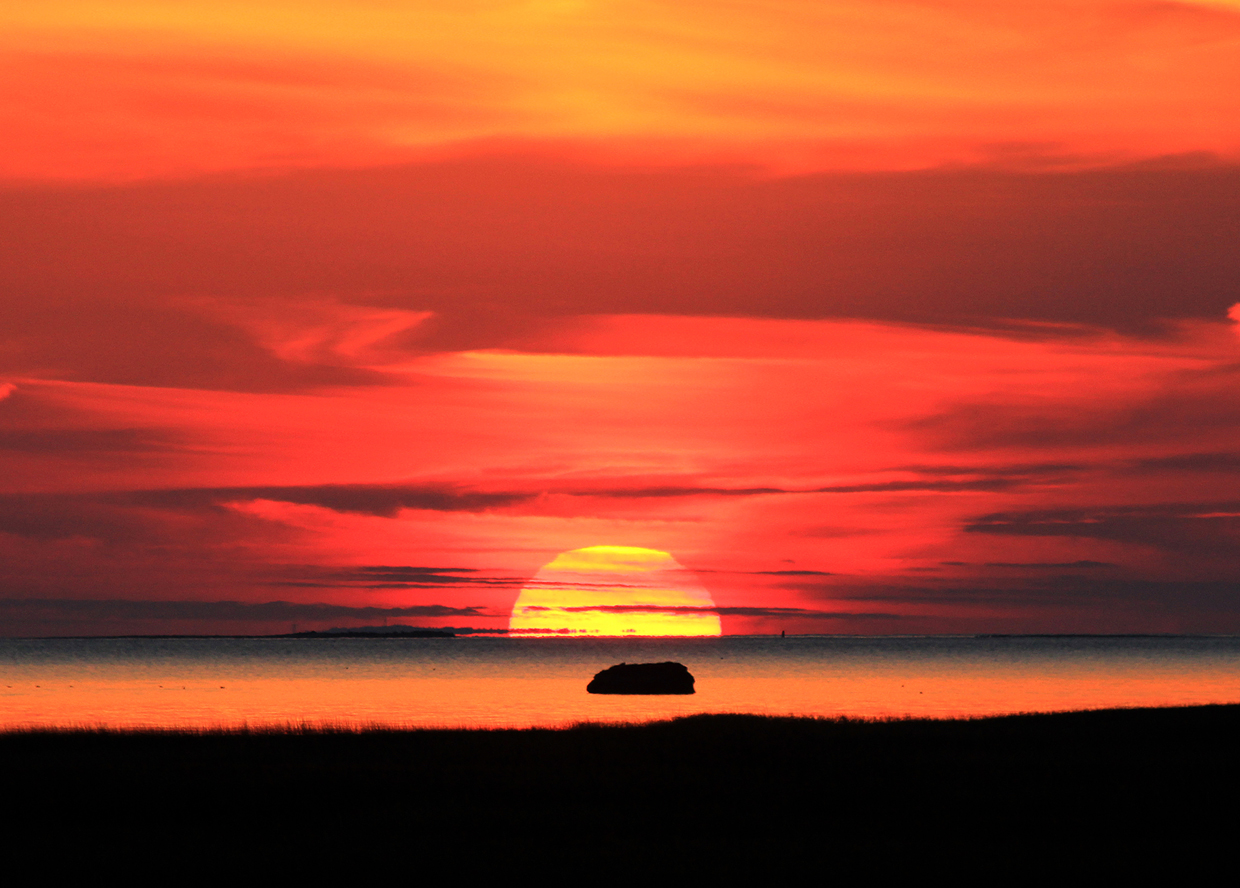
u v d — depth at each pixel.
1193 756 64.44
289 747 73.19
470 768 61.72
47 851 40.53
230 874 37.38
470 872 37.44
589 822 46.28
